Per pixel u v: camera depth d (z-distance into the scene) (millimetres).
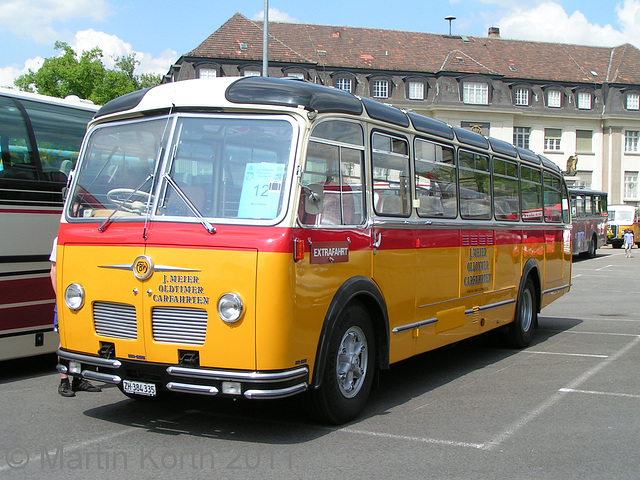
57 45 46781
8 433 5363
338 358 5535
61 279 5535
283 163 5012
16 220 7418
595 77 53625
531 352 9477
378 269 6035
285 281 4781
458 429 5598
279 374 4742
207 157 5219
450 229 7512
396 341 6359
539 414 6105
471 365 8500
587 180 53344
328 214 5367
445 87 48031
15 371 7977
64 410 6078
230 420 5770
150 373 5047
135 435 5316
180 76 43312
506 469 4637
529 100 51469
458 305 7730
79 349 5453
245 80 5387
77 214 5605
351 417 5699
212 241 4879
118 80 47469
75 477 4406
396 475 4484
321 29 48031
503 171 9234
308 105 5152
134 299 5102
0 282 7254
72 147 8258
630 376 7773
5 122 7504
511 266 9336
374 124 6121
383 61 47594
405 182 6656
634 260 31609
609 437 5418
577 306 14922
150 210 5191
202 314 4891
